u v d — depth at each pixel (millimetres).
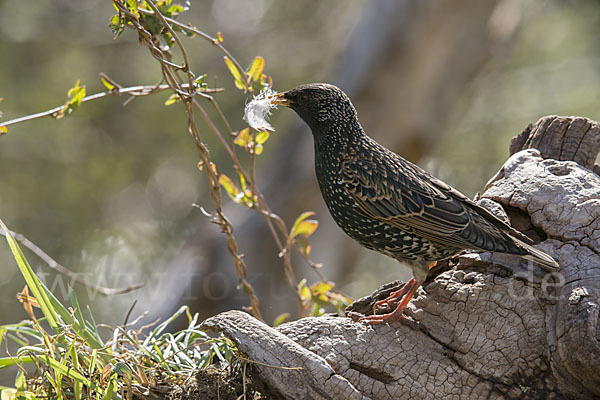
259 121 6574
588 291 5344
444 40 13883
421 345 5551
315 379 5180
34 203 17000
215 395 5488
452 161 17547
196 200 18781
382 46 13953
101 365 5543
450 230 6121
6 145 17047
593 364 5031
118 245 16969
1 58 17641
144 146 18359
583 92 18047
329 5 20094
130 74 18562
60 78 17922
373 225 6574
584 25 18797
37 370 5621
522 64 19156
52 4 18422
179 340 6258
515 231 5945
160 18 5863
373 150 6688
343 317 5797
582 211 5895
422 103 14141
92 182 17750
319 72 19000
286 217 13508
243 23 20141
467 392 5367
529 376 5414
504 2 15750
